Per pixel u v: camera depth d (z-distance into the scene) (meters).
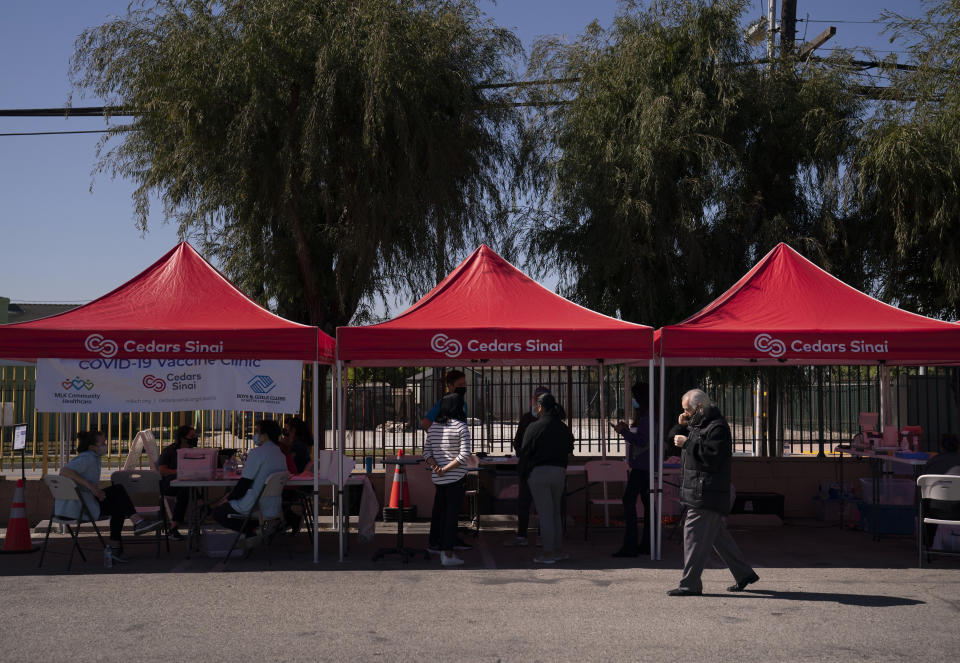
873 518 11.56
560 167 15.69
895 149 14.12
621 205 14.57
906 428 12.32
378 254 15.57
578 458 13.75
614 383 15.91
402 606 7.56
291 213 14.48
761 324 10.16
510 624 6.92
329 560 9.90
